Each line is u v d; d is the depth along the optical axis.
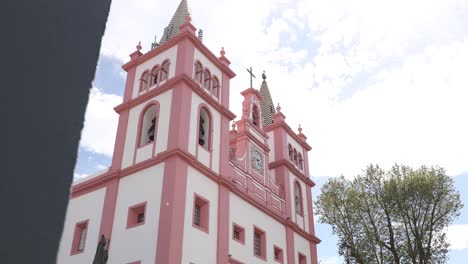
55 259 1.15
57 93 1.31
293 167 35.41
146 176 24.33
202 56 29.53
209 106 28.11
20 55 1.26
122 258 22.27
